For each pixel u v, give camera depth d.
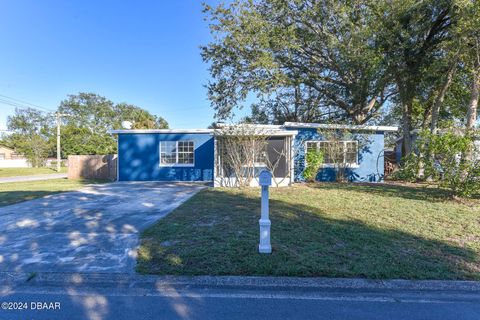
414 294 3.41
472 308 3.12
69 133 45.28
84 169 20.41
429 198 9.12
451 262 4.08
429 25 12.78
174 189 12.42
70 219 6.77
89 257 4.36
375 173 14.71
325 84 19.45
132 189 12.59
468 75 12.35
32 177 23.45
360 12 14.82
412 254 4.35
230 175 13.16
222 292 3.44
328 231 5.45
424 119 17.66
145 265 4.02
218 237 5.10
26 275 3.81
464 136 8.33
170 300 3.25
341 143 14.23
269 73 16.55
